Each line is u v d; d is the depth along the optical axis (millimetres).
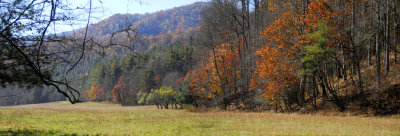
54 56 4945
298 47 27109
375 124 15656
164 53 102125
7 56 5070
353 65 28922
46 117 26688
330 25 25359
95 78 84750
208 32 43969
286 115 24672
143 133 14195
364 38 25219
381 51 30656
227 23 47375
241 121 20359
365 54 32281
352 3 25312
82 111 37750
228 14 45219
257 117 23438
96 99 92625
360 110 23453
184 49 91062
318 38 24078
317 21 25422
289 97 30875
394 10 23594
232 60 45906
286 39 28344
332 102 27438
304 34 25750
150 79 81562
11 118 24875
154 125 18672
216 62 45375
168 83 75438
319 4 25469
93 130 15664
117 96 87062
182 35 139500
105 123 20719
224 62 45625
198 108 38781
